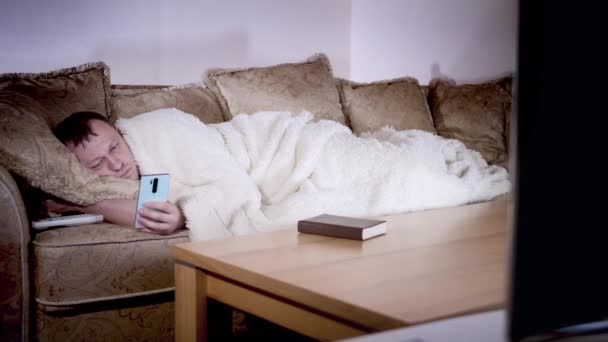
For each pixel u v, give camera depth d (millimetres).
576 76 472
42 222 1481
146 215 1460
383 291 812
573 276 476
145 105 2096
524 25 459
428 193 1795
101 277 1402
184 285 1085
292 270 924
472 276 885
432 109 3082
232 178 1721
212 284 1050
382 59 3699
